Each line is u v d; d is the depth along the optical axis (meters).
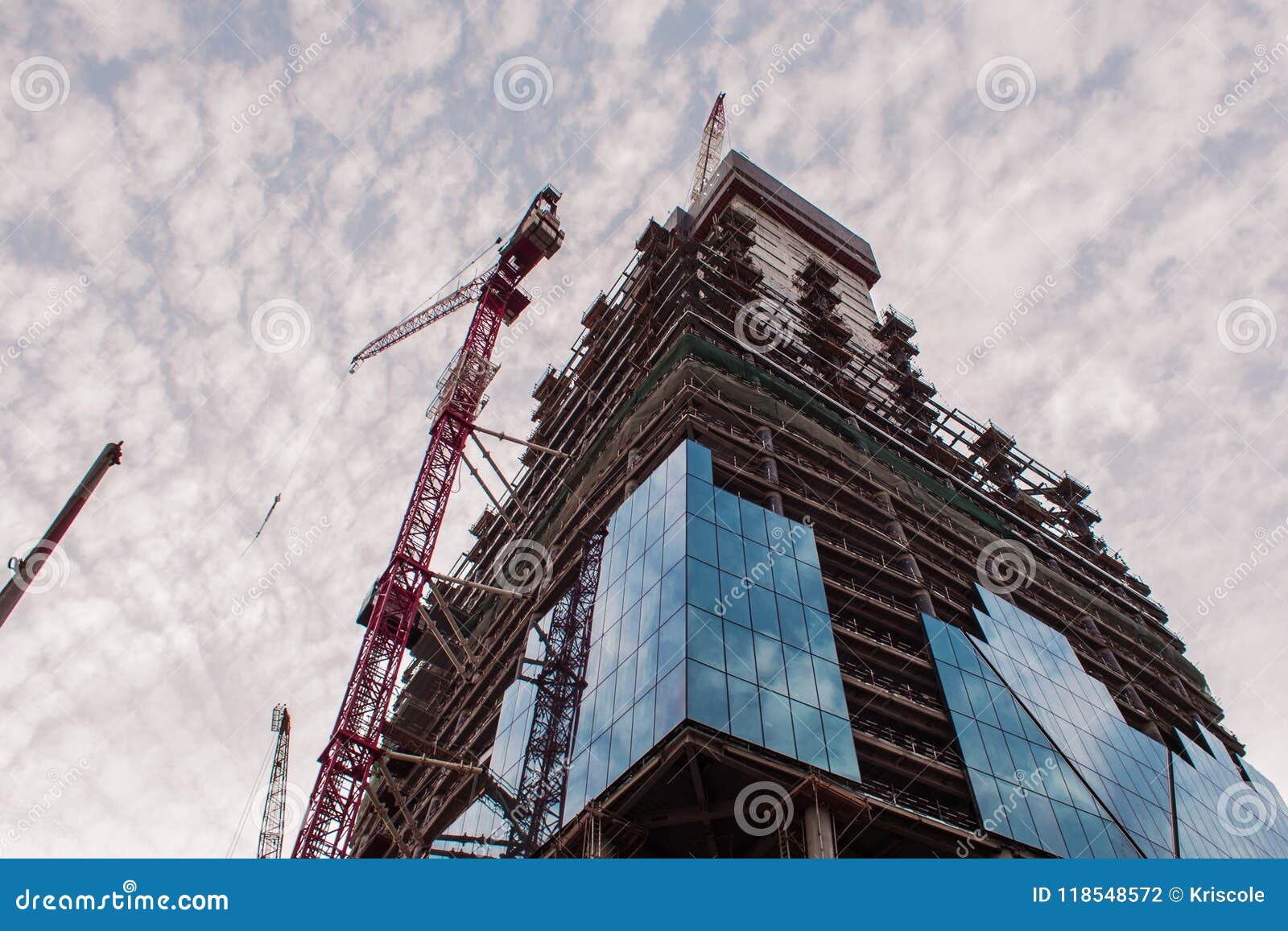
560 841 49.62
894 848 52.12
